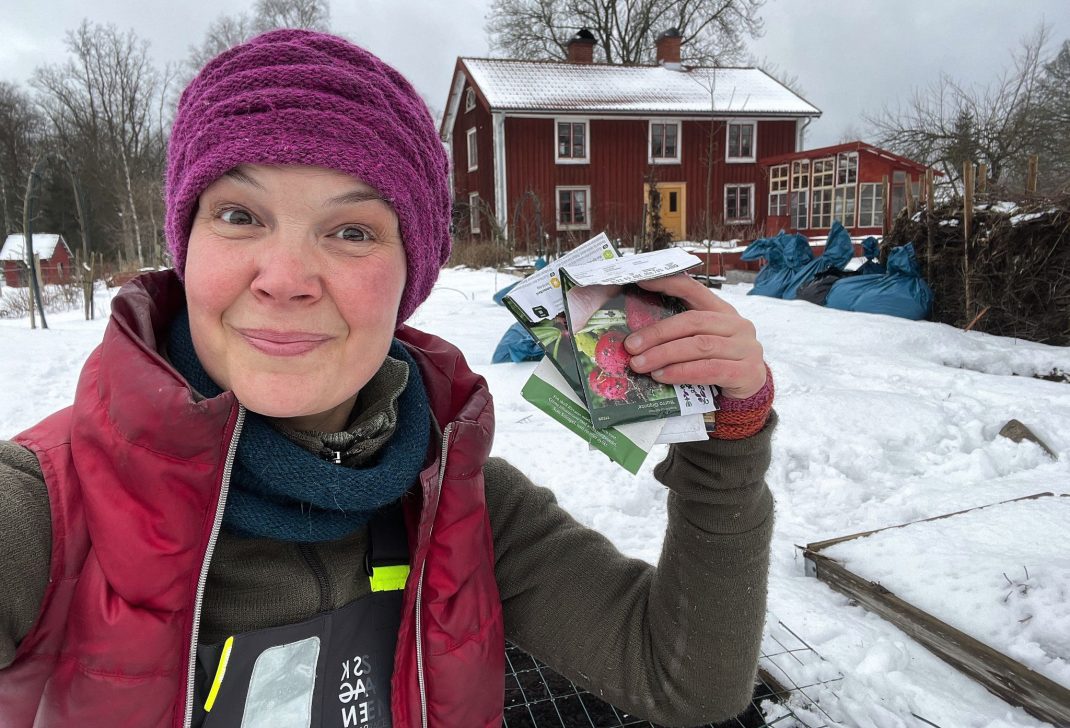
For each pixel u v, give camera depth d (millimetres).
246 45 924
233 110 846
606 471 3736
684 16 32562
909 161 18219
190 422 770
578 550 1177
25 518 745
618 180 23734
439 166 1041
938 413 4645
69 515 774
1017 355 6516
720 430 1021
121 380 777
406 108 957
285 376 846
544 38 33594
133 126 36719
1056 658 1995
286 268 827
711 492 1042
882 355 6527
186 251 935
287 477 863
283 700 891
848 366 6199
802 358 6520
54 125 38281
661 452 3965
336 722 916
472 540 1016
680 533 1080
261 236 858
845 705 1944
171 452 774
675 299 1022
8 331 7965
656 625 1091
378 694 947
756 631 1082
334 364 875
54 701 760
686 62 32969
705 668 1058
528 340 5812
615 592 1146
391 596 986
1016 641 2078
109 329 832
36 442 816
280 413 852
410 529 1026
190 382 920
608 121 23453
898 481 3807
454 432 996
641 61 33406
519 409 4742
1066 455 4066
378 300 890
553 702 1972
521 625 1158
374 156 865
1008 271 7379
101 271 19406
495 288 13328
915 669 2143
